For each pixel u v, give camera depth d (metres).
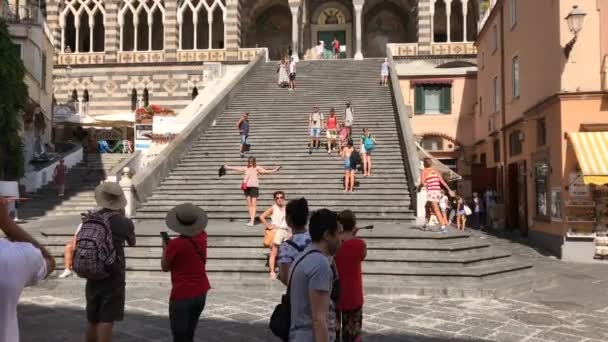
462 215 24.16
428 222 15.69
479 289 11.50
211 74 41.22
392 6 49.22
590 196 17.33
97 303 6.55
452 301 11.16
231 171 21.72
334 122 23.22
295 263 4.71
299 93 30.25
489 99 30.50
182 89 42.84
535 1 21.05
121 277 6.65
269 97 29.78
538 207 20.61
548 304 10.98
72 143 36.06
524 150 22.66
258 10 49.12
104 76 43.34
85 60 43.41
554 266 16.12
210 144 24.27
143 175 20.02
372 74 33.53
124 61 43.19
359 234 14.27
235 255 13.47
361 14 45.00
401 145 22.77
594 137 17.19
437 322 9.57
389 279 12.36
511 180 25.53
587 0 17.81
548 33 19.36
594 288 12.66
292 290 4.64
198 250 6.58
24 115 27.28
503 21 26.86
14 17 30.62
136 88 43.16
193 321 6.53
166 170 21.58
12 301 3.17
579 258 17.14
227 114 27.52
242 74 31.95
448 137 34.72
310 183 20.62
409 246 13.52
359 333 6.81
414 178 18.17
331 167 21.64
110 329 6.51
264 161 22.42
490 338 8.66
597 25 17.75
